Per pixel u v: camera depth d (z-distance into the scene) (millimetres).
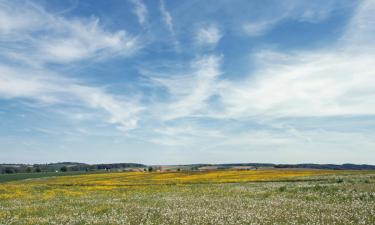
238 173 76188
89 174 97375
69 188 44031
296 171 79125
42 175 98500
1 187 42594
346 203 21359
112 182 57219
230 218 17047
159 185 47531
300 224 14977
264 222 15680
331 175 55156
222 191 33625
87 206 23750
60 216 18953
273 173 72188
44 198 31422
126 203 25125
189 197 28703
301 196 26609
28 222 17188
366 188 28719
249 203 22844
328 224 14727
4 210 22359
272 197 26750
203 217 17531
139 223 16391
